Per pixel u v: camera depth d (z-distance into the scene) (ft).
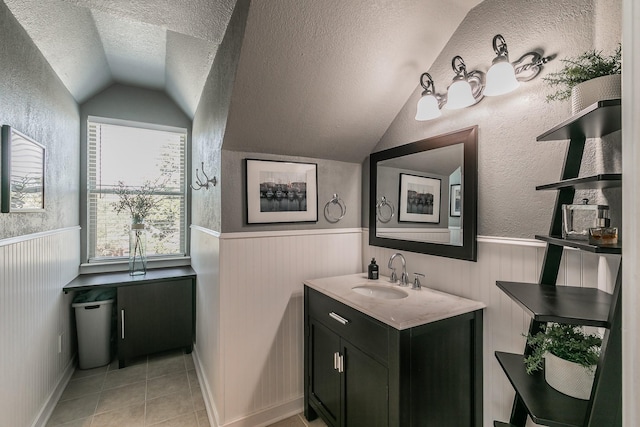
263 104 5.49
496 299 4.72
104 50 7.63
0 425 4.67
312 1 4.36
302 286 6.90
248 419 6.24
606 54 3.41
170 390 7.57
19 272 5.30
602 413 2.49
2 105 4.75
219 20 5.27
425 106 5.24
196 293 9.20
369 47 5.16
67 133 8.09
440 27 5.21
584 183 2.64
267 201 6.49
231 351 6.10
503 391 4.64
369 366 4.59
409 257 6.35
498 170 4.69
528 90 4.30
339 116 6.23
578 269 3.85
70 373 8.13
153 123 10.32
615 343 2.46
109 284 8.36
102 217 9.71
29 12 5.21
